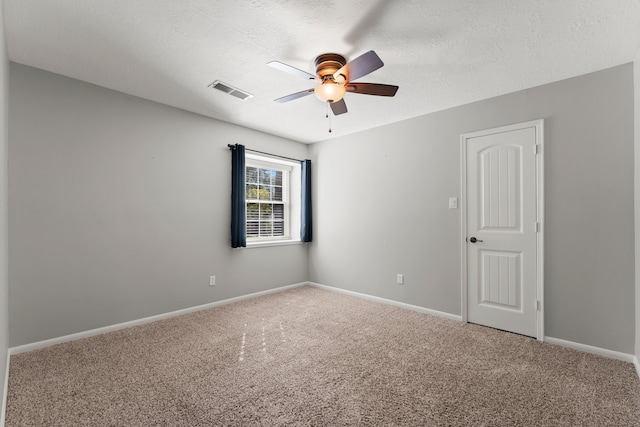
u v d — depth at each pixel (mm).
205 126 3584
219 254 3713
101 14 1814
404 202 3676
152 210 3129
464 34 1999
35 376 2041
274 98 3066
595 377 2076
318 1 1695
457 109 3240
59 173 2562
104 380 2006
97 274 2766
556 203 2639
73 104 2641
